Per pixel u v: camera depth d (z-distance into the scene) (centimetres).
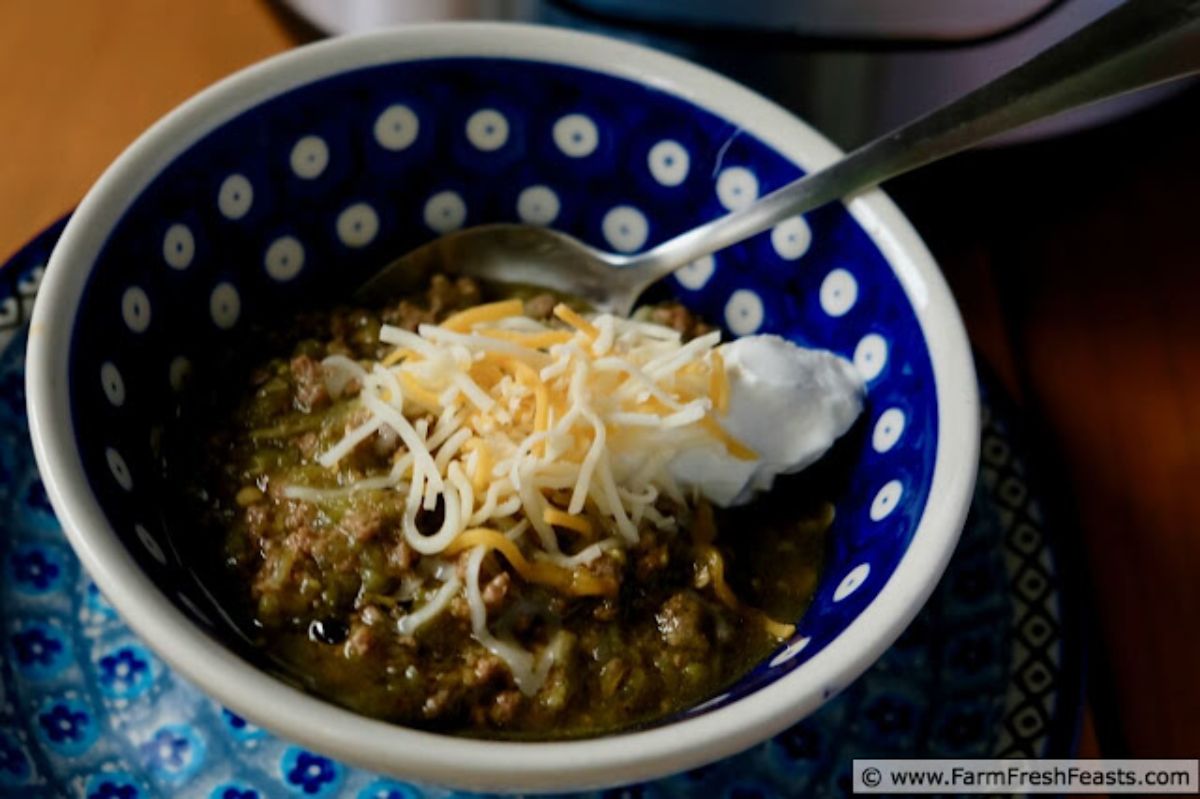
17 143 40
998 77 33
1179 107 44
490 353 33
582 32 36
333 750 27
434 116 36
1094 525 38
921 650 34
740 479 34
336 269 37
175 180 33
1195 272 42
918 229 42
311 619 31
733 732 28
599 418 32
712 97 36
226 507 33
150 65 43
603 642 32
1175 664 36
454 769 27
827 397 34
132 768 31
